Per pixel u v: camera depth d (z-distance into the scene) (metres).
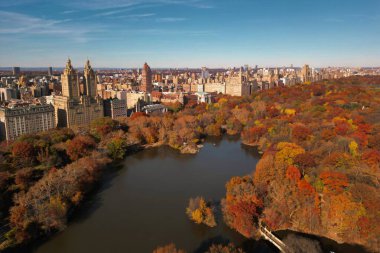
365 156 191.12
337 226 155.50
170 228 171.38
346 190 163.38
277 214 163.62
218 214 182.88
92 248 155.88
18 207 169.25
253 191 176.38
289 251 138.75
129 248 155.00
